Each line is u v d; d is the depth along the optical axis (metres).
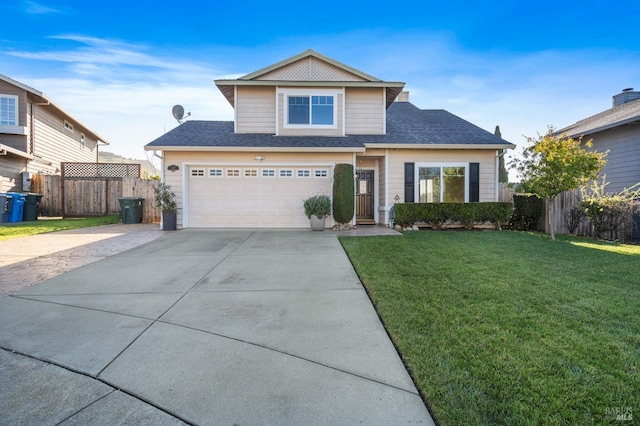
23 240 8.35
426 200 11.62
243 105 12.14
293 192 11.08
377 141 11.42
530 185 8.98
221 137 11.55
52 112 17.56
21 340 2.88
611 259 6.04
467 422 1.87
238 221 11.04
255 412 1.97
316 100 11.94
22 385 2.22
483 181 11.66
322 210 10.19
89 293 4.18
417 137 11.88
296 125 11.87
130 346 2.77
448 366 2.42
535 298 3.86
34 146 15.96
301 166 11.05
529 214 10.94
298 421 1.89
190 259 6.16
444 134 12.18
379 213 12.43
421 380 2.26
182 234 9.50
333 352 2.68
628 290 4.18
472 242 7.90
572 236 9.78
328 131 11.92
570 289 4.21
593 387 2.16
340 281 4.70
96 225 12.00
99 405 2.03
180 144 10.62
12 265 5.66
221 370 2.41
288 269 5.39
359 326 3.18
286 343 2.83
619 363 2.45
